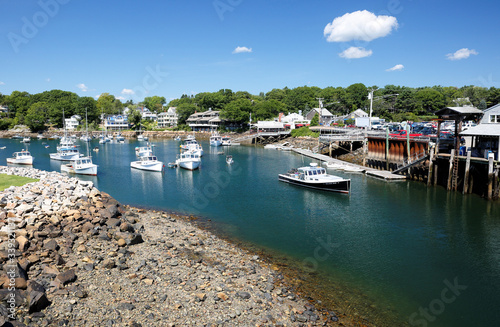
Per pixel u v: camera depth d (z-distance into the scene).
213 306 15.83
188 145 93.75
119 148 106.12
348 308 17.22
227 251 23.58
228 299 16.53
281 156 82.00
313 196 40.75
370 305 17.61
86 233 22.16
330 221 31.28
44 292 15.20
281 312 16.00
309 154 79.38
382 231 28.61
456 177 40.00
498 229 28.72
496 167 34.84
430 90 116.88
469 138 42.66
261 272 20.47
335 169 59.03
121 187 46.66
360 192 42.06
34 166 66.31
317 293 18.50
